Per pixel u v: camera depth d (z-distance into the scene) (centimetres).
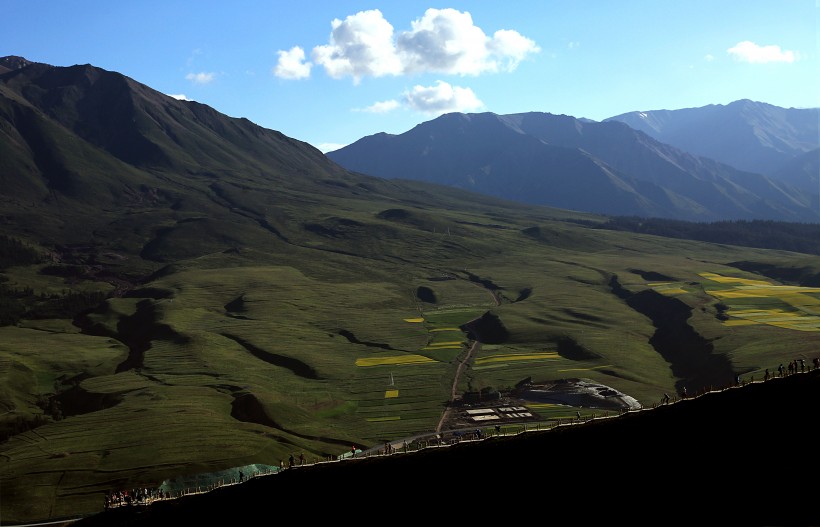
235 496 8194
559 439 7706
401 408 16812
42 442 13575
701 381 17625
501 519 6744
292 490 8000
